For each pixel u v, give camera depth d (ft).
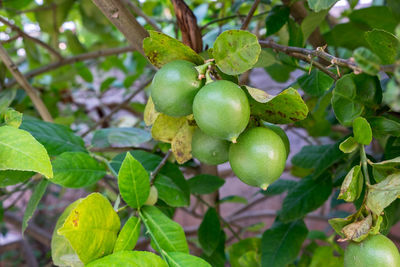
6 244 4.40
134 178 1.39
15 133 1.29
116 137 2.07
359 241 1.27
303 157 2.02
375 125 1.39
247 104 1.24
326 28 2.74
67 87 3.92
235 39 1.23
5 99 1.94
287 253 1.97
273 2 2.80
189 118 1.44
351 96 1.37
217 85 1.22
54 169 1.51
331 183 1.95
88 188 3.41
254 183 1.29
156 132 1.50
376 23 1.95
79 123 3.96
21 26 3.38
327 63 1.76
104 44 3.40
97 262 1.23
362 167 1.39
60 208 4.86
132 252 1.27
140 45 1.58
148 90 3.78
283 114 1.32
